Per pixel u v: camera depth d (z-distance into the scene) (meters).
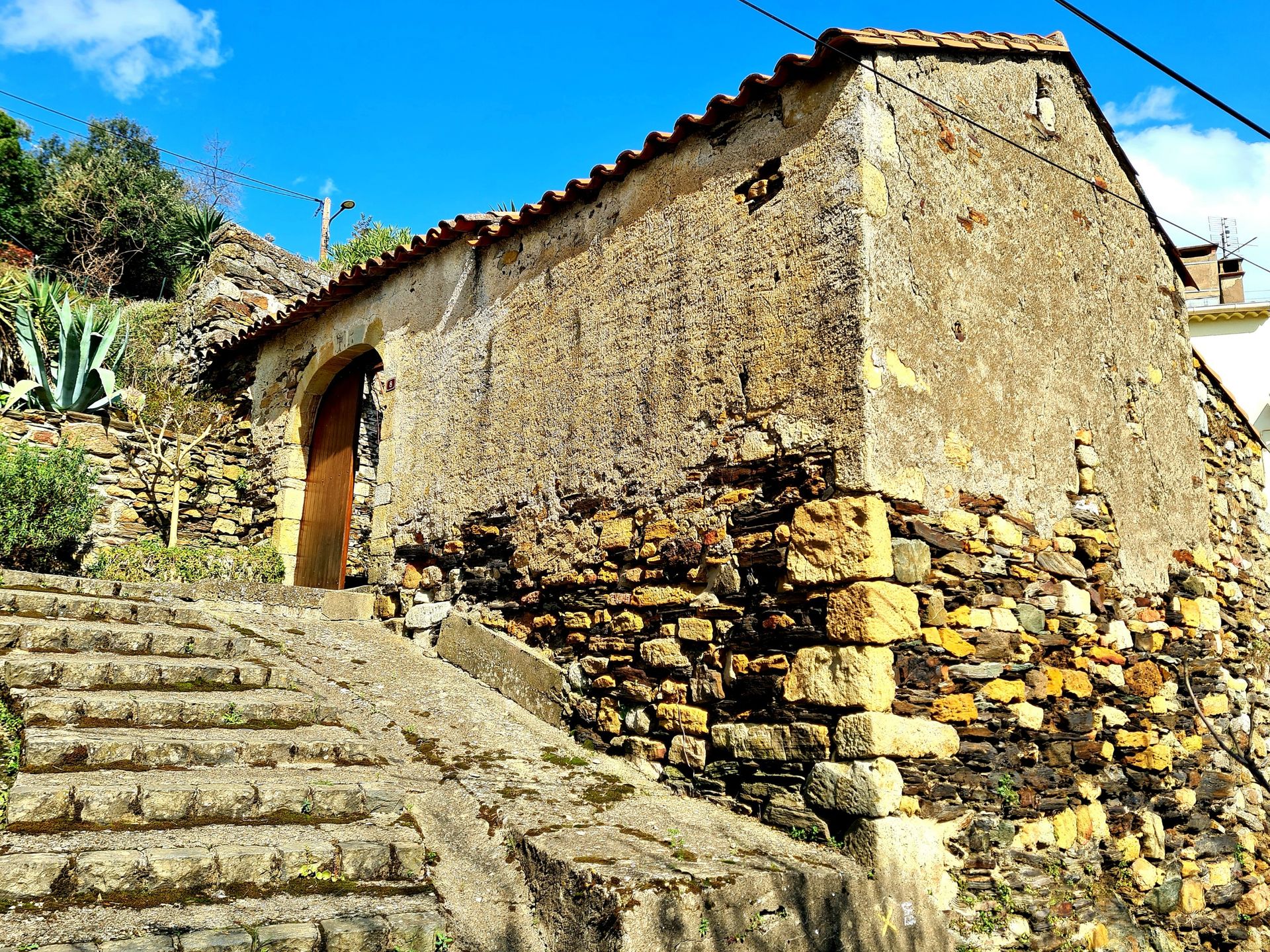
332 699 4.90
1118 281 6.57
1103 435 5.96
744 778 4.41
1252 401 13.18
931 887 4.00
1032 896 4.42
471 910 3.30
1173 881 5.38
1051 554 5.25
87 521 7.18
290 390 9.42
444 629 6.38
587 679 5.38
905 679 4.18
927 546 4.44
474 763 4.48
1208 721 6.21
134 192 22.12
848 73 4.80
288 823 3.47
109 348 9.70
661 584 5.10
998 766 4.52
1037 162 5.97
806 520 4.39
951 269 5.03
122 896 2.86
